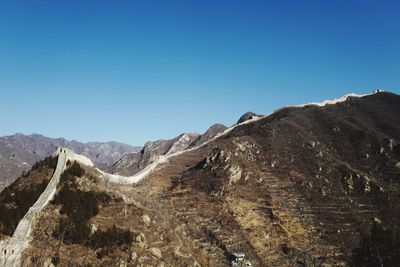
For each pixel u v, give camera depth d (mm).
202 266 90625
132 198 104750
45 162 100500
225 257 100125
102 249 78938
